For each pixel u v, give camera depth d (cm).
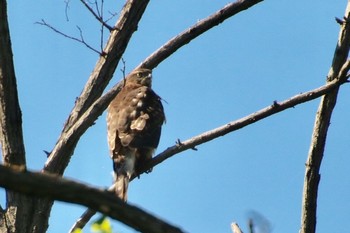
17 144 1142
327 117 1250
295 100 1209
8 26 1123
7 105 1136
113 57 1297
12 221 1152
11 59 1130
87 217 1155
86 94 1287
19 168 550
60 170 1227
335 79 1226
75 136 1237
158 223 570
